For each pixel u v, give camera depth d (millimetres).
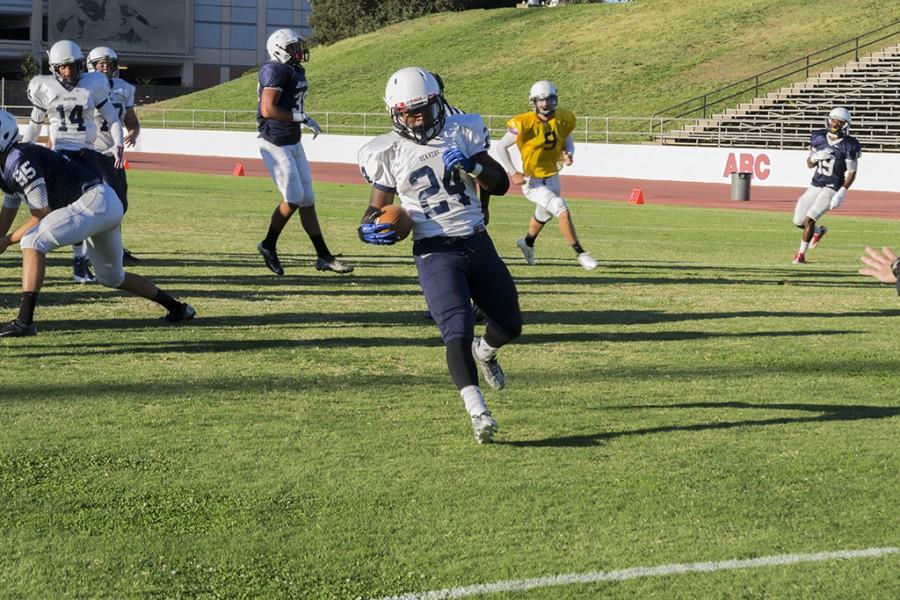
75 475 12141
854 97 97125
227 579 9609
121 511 11133
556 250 36562
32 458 12648
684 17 136375
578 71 127812
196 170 86375
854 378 17656
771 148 90250
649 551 10297
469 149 13570
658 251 37406
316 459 12844
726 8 136500
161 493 11648
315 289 25906
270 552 10180
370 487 11914
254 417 14578
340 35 181875
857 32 118688
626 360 18844
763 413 15281
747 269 32719
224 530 10680
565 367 18203
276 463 12680
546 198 28609
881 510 11469
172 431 13844
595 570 9852
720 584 9594
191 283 26250
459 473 12414
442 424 14461
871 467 12891
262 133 25812
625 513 11258
